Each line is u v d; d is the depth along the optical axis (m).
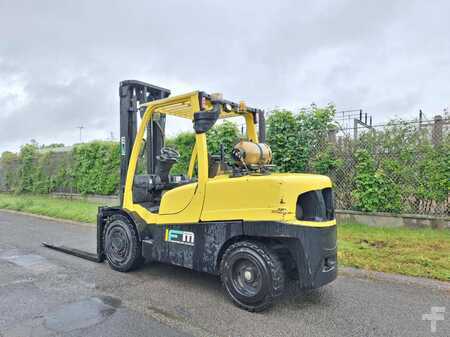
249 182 3.44
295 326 3.06
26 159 15.00
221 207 3.62
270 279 3.27
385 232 6.12
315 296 3.76
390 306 3.50
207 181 3.76
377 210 6.72
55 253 5.66
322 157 7.20
